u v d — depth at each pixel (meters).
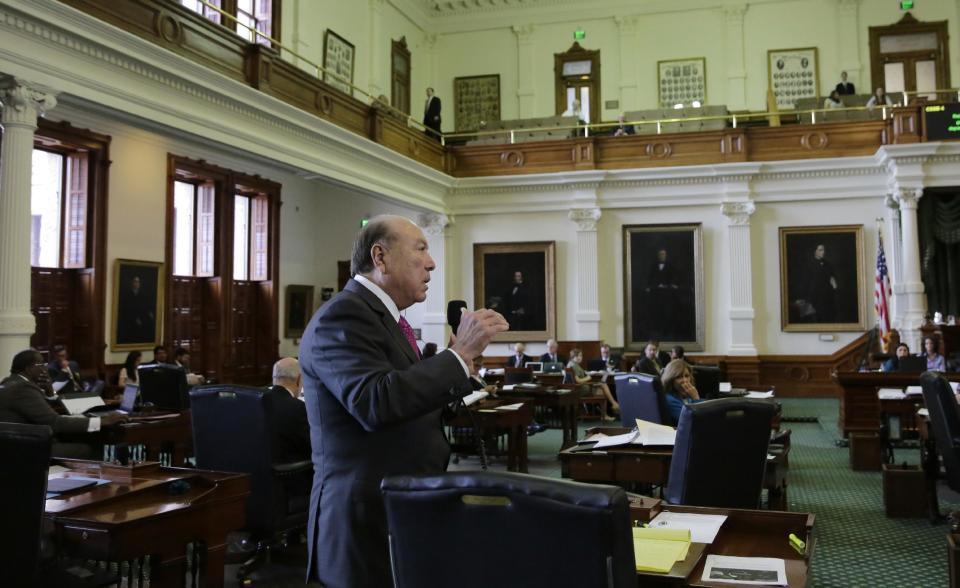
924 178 13.21
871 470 7.78
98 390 9.90
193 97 8.53
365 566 2.01
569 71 19.09
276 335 15.94
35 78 6.71
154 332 12.57
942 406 4.90
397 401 1.89
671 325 15.01
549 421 10.54
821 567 4.68
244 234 15.70
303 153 10.62
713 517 2.58
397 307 2.24
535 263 15.70
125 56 7.49
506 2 19.28
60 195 11.50
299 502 4.41
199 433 4.39
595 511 1.42
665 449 4.05
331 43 15.88
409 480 1.64
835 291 14.36
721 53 18.23
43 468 2.44
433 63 19.88
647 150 15.07
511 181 15.55
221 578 3.27
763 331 14.65
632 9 18.73
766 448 3.57
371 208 17.30
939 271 14.06
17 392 5.29
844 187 14.27
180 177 13.73
